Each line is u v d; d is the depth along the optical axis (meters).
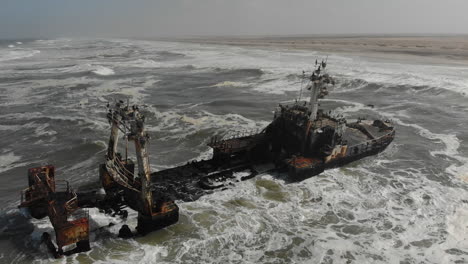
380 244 14.24
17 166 22.09
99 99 41.47
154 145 25.94
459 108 38.22
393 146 26.45
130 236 14.41
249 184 18.89
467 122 33.12
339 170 21.42
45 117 32.62
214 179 19.05
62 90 46.62
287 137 21.83
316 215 16.39
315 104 19.91
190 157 23.69
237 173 20.03
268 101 40.81
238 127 30.23
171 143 26.45
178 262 12.87
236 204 16.95
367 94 45.41
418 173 21.61
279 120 22.03
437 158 24.22
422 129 31.05
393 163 23.14
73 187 19.03
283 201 17.44
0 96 42.28
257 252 13.60
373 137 24.41
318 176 20.36
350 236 14.79
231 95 44.38
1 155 23.81
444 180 20.66
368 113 36.31
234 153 20.83
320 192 18.50
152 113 34.84
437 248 14.02
